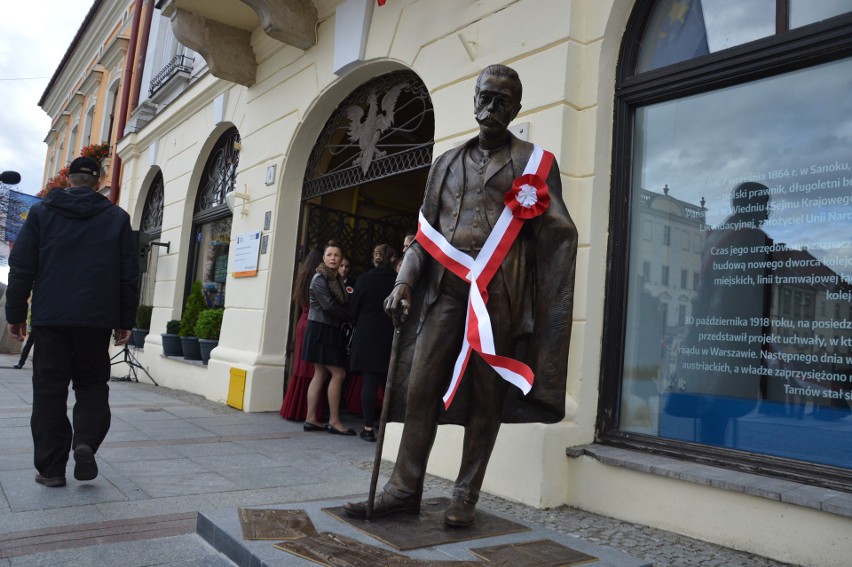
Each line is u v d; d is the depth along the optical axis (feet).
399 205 27.71
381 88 20.42
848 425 9.68
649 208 12.83
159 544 8.77
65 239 11.49
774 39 11.09
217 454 15.20
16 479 11.80
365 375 18.37
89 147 51.57
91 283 11.38
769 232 11.05
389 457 15.71
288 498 11.64
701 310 11.78
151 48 44.27
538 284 8.54
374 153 20.12
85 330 11.34
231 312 25.63
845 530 8.76
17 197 61.57
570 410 12.48
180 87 35.55
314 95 22.16
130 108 45.55
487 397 8.77
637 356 12.60
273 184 24.02
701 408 11.53
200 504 10.91
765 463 10.38
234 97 27.96
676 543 10.12
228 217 29.78
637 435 12.18
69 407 20.66
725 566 9.20
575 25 13.41
